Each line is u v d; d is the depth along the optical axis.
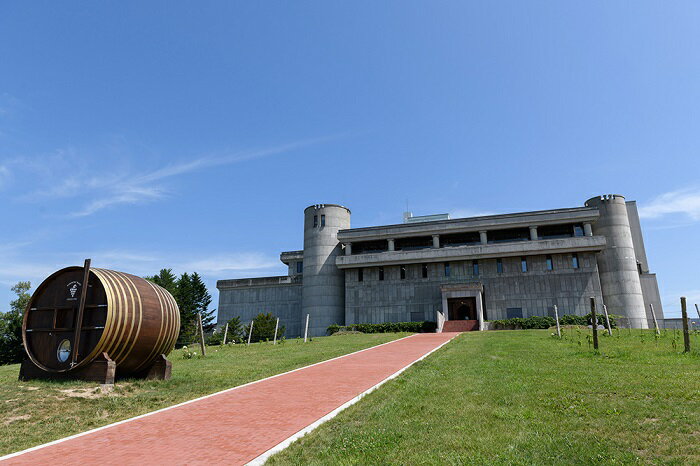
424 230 55.00
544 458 6.32
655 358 15.66
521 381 11.87
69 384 13.44
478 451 6.65
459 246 52.81
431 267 54.31
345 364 17.61
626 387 10.70
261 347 28.94
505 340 25.11
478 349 20.45
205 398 11.69
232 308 64.31
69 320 14.62
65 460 6.97
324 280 57.47
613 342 21.80
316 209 60.19
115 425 9.04
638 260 58.94
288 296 62.62
